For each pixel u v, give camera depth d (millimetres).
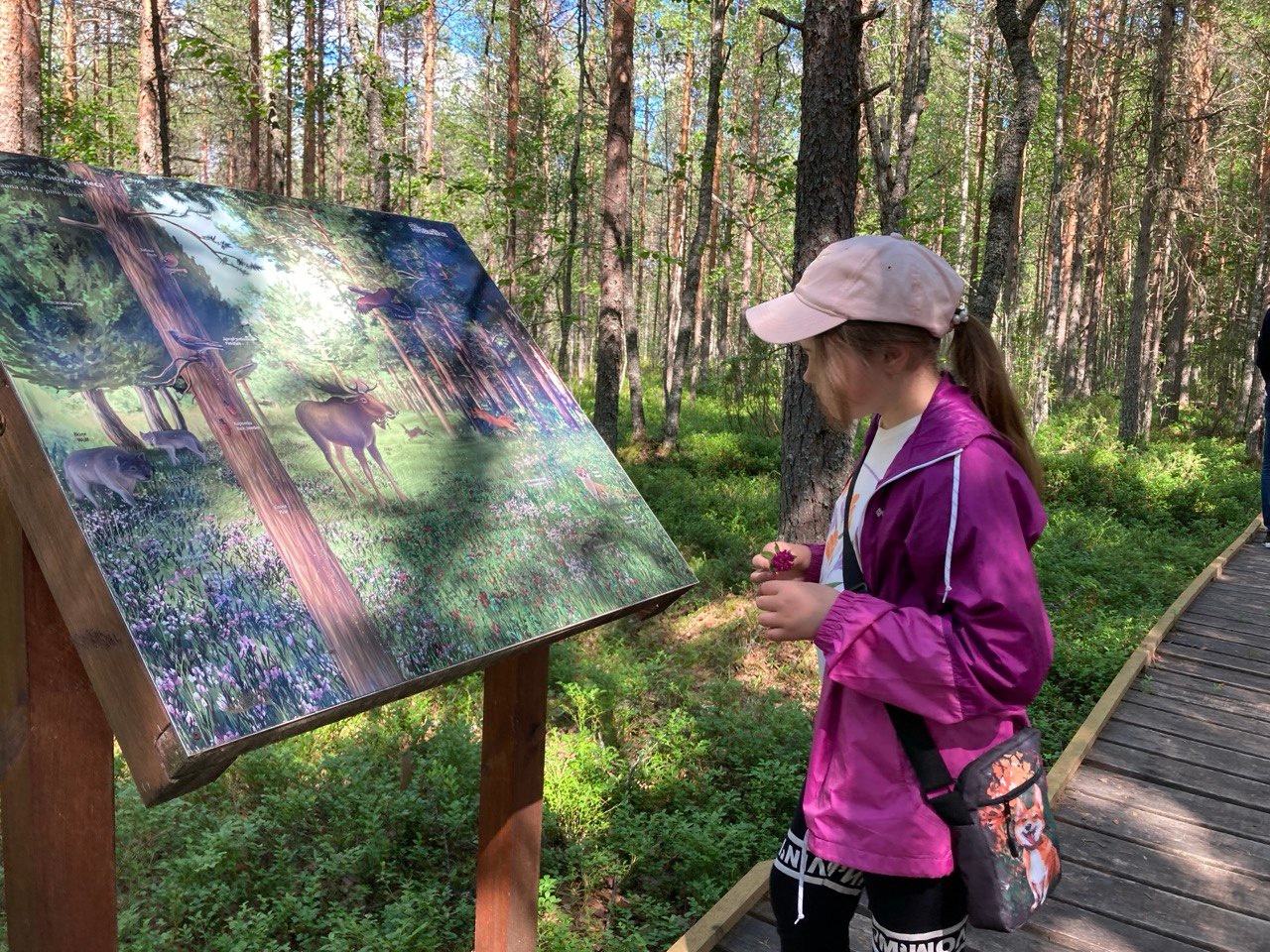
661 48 19984
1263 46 16156
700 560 7898
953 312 1366
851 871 1445
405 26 15352
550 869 3344
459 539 1485
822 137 5230
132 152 14938
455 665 1316
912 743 1295
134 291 1335
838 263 1354
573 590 1587
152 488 1158
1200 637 5527
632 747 4426
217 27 17719
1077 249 21688
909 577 1303
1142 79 17797
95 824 1297
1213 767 3770
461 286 1958
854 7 5199
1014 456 1312
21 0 7008
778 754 4246
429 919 2818
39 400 1127
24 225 1273
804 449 5480
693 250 13328
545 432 1829
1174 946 2629
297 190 23734
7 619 1233
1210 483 10977
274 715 1078
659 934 2980
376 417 1531
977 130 23109
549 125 16688
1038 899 1307
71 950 1308
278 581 1198
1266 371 7242
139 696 1015
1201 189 17062
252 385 1386
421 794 3643
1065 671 5176
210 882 2873
